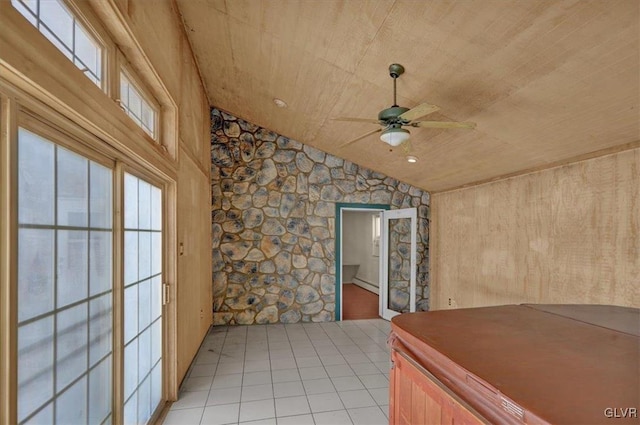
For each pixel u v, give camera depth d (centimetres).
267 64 328
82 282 139
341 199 536
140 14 175
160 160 222
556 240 332
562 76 212
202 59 354
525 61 210
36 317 108
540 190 352
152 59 198
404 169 498
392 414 161
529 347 133
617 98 218
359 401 274
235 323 490
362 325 503
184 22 294
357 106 349
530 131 289
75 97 117
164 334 260
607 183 282
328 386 301
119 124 156
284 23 255
